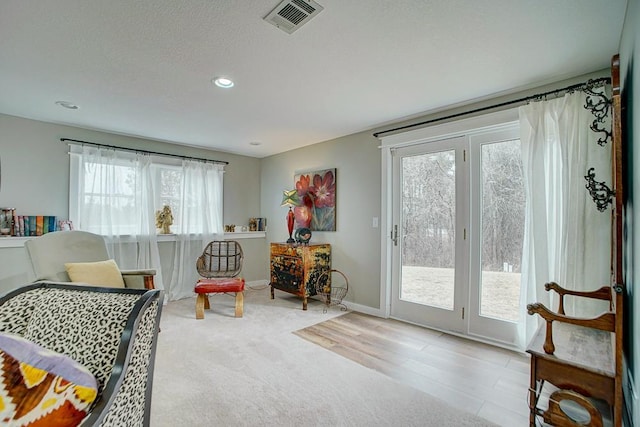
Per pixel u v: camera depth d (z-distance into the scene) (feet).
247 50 6.31
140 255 12.71
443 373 7.21
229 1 4.84
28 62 6.79
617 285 4.41
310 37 5.84
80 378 2.89
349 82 7.80
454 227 9.85
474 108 9.18
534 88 8.09
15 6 4.91
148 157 13.14
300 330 9.93
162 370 7.22
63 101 9.08
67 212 11.46
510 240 8.73
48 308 3.86
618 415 4.26
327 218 13.47
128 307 3.66
